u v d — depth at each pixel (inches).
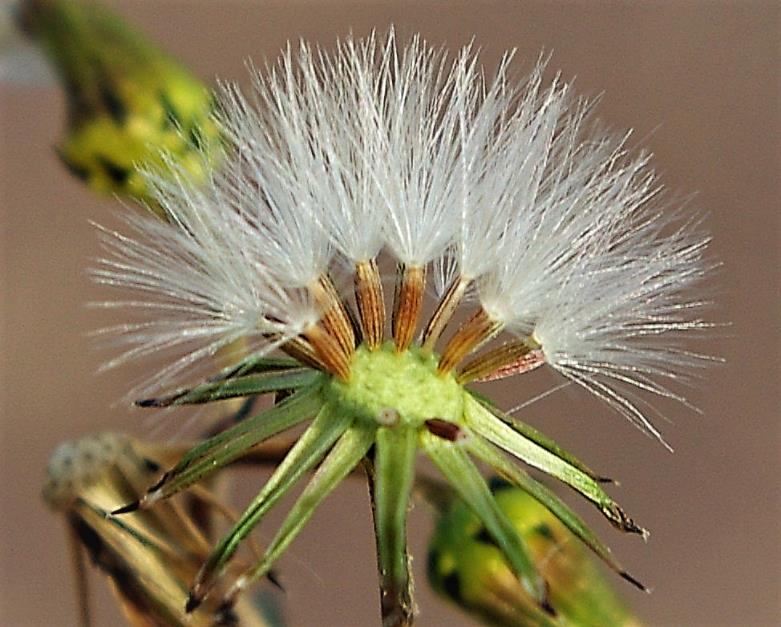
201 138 3.2
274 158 3.1
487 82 3.3
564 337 3.1
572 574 3.3
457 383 3.0
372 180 3.1
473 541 3.3
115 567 3.2
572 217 3.1
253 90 3.1
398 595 2.9
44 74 3.5
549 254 3.1
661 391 3.1
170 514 3.3
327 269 3.0
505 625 3.3
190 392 3.0
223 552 2.9
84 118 3.4
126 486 3.3
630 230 3.1
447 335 3.3
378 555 2.9
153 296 3.0
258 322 3.0
